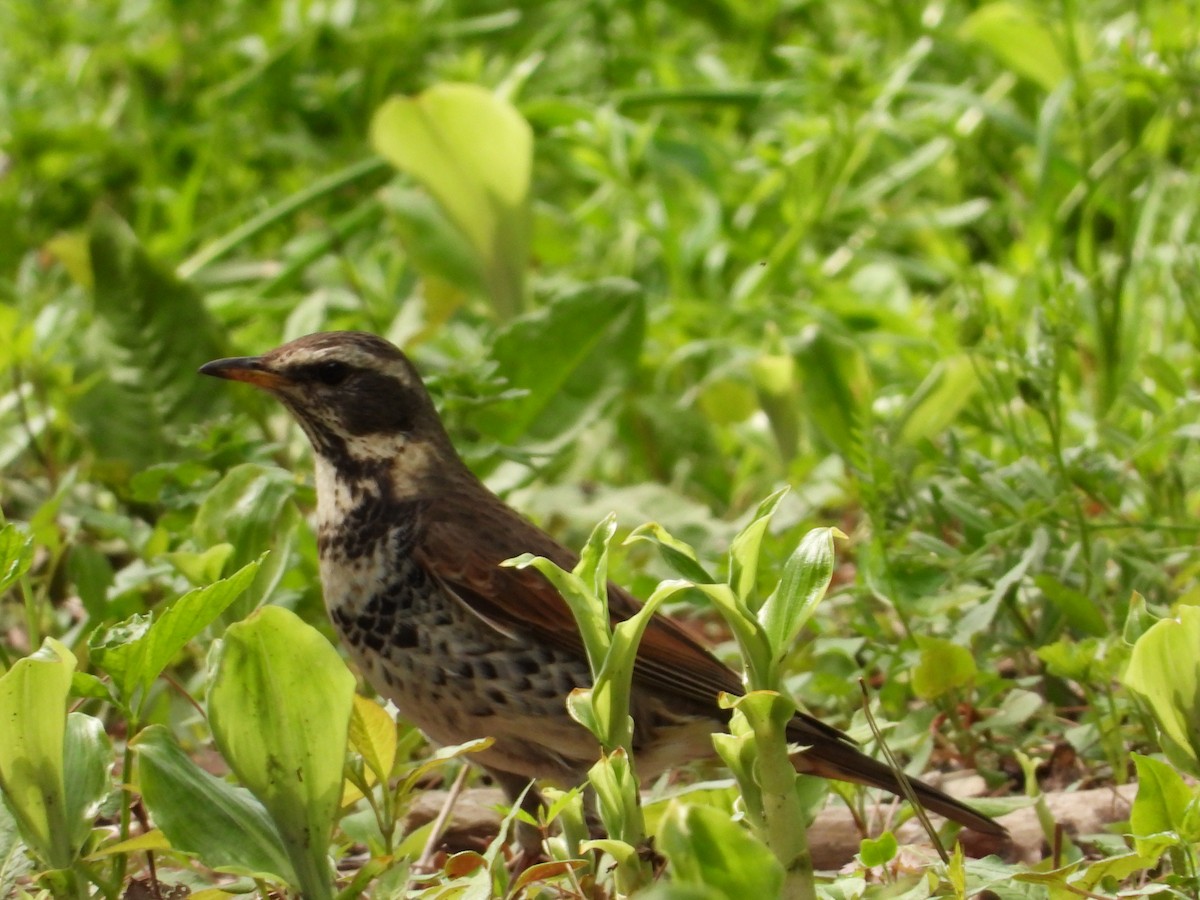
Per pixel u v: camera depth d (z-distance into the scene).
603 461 13.08
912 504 9.71
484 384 9.79
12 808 5.86
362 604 8.11
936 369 10.34
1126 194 13.95
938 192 16.62
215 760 8.72
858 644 8.64
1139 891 5.87
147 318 11.44
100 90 19.64
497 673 7.89
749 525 5.60
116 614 9.60
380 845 6.88
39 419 12.00
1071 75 14.33
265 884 6.04
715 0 19.55
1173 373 9.93
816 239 15.73
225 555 7.40
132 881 6.59
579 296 11.09
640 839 5.65
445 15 20.12
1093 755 8.18
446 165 12.94
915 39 17.83
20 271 16.05
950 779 8.13
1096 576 8.77
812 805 7.02
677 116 17.22
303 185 17.59
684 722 8.09
